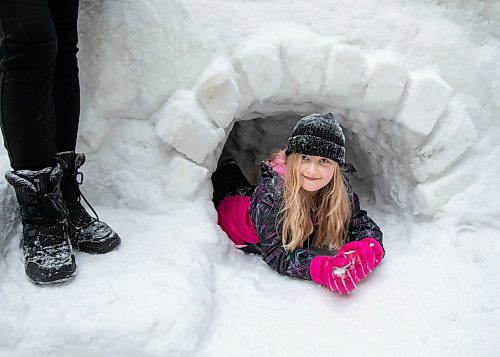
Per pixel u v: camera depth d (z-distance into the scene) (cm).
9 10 131
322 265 166
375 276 172
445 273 170
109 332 138
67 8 154
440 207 189
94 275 155
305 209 181
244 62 179
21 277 152
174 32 183
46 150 149
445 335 151
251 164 260
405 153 197
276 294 166
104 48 184
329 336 150
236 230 197
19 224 169
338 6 191
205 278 161
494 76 198
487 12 202
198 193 185
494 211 186
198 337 143
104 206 187
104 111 185
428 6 200
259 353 144
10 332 136
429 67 193
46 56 137
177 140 179
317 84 185
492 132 197
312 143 171
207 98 180
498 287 166
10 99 139
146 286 150
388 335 150
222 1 188
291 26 187
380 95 186
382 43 191
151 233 174
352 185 234
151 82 184
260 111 204
